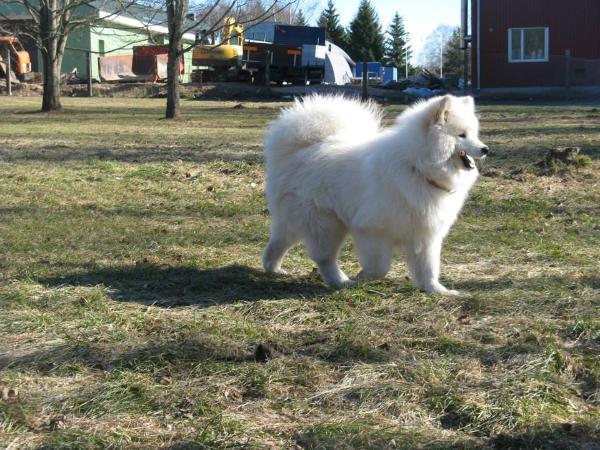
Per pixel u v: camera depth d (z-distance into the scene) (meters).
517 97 16.98
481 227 4.46
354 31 48.25
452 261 3.79
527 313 3.00
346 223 3.32
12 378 2.45
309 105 3.46
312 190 3.33
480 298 3.10
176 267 3.64
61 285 3.36
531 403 2.30
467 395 2.34
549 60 17.80
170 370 2.51
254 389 2.41
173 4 11.87
